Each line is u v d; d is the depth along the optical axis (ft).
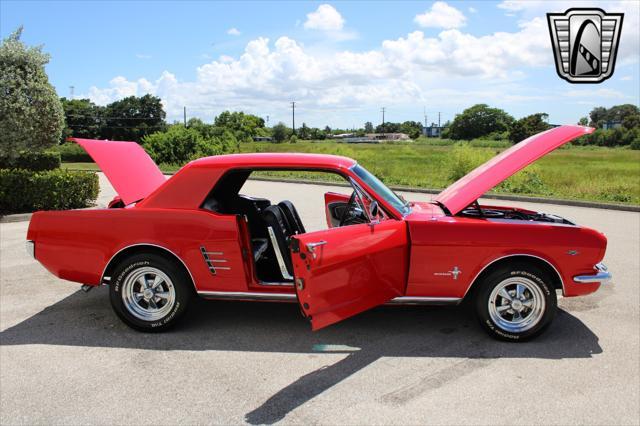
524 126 310.86
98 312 16.70
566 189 54.13
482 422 10.13
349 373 12.32
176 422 10.22
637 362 12.87
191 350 13.70
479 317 14.07
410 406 10.76
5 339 14.46
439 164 100.42
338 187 56.70
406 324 15.49
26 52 38.50
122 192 16.22
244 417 10.39
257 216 17.42
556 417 10.30
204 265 14.16
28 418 10.37
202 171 14.42
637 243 27.32
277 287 14.25
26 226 33.63
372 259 13.08
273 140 336.08
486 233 13.53
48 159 56.75
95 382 11.91
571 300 17.95
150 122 325.62
